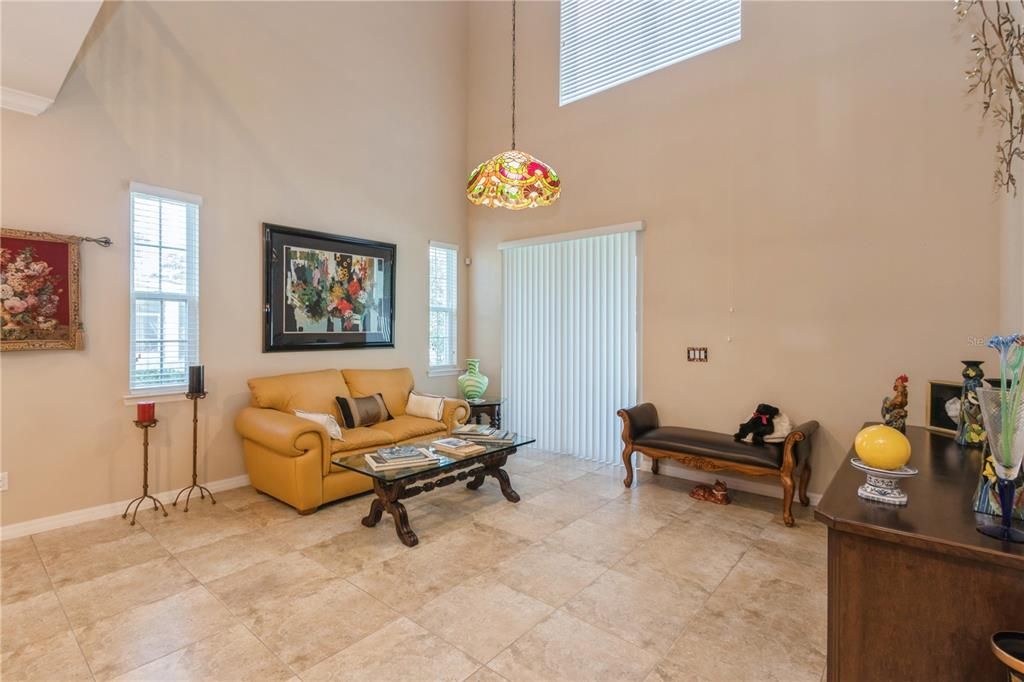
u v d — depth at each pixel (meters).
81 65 3.27
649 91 4.55
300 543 3.00
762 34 3.92
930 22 3.26
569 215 5.15
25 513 3.10
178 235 3.74
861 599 1.30
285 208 4.36
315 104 4.58
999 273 3.03
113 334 3.41
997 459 1.24
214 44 3.91
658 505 3.71
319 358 4.63
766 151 3.90
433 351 5.74
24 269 3.03
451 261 5.95
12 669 1.88
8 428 3.04
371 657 1.96
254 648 2.01
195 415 3.59
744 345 4.02
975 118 3.11
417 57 5.50
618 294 4.75
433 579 2.58
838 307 3.61
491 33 5.86
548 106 5.32
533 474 4.50
